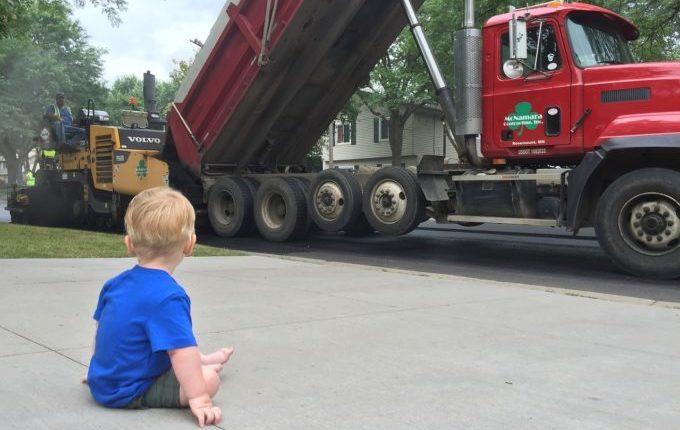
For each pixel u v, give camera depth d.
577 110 8.32
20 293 5.86
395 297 6.21
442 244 12.23
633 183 7.86
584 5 8.63
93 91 45.72
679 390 3.46
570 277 8.23
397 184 10.20
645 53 15.91
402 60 27.30
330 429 2.82
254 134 12.77
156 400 2.88
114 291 2.85
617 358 4.10
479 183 9.30
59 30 43.09
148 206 2.76
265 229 12.43
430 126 36.62
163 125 15.70
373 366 3.82
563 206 8.54
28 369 3.58
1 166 73.94
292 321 5.03
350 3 10.56
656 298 6.77
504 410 3.10
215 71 11.99
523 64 8.65
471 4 9.18
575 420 2.99
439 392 3.36
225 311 5.37
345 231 13.04
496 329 4.87
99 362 2.89
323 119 13.60
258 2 10.97
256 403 3.14
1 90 41.03
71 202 16.84
